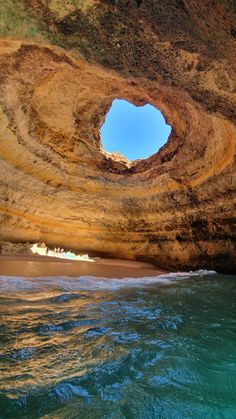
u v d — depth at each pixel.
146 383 2.09
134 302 4.51
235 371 2.31
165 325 3.38
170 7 4.37
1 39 5.05
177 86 5.98
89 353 2.52
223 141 7.82
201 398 1.94
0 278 5.69
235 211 8.80
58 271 7.23
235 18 4.22
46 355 2.44
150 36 4.92
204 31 4.61
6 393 1.87
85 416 1.70
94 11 4.62
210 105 6.19
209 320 3.67
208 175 9.15
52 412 1.72
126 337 2.94
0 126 7.80
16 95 7.45
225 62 5.05
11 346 2.57
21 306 3.85
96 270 8.09
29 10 4.64
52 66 6.83
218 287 6.38
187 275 8.79
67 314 3.62
